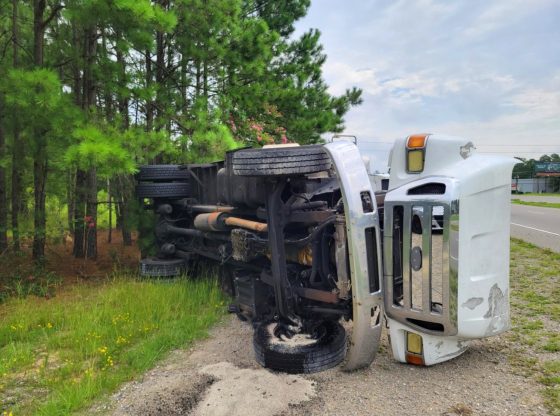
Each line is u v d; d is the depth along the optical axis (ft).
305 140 53.47
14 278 26.58
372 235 13.12
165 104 36.42
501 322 13.64
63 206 39.60
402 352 13.84
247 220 18.34
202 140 33.19
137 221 29.09
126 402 12.44
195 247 25.88
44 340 17.76
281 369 13.80
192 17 36.37
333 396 12.28
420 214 12.73
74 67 32.68
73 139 25.46
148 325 18.33
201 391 12.75
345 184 12.72
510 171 13.80
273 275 14.94
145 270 26.40
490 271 13.25
